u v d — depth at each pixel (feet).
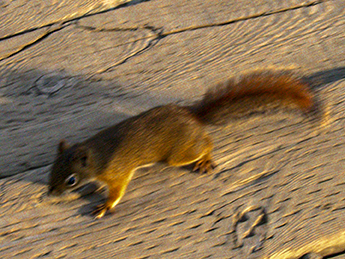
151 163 18.86
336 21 23.85
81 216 17.16
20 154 19.27
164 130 18.53
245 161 18.69
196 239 16.84
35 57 21.94
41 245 16.51
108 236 16.76
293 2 24.40
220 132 19.42
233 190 17.92
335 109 19.98
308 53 22.66
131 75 21.72
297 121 19.65
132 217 17.19
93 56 22.13
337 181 18.19
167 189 17.94
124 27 23.12
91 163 17.85
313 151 18.88
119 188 17.87
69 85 21.25
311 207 17.61
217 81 21.65
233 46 22.89
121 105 20.81
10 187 17.75
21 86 21.17
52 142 19.69
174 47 22.66
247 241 16.88
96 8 23.72
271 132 19.38
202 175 18.29
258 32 23.40
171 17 23.61
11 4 23.18
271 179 18.20
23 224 16.88
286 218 17.38
